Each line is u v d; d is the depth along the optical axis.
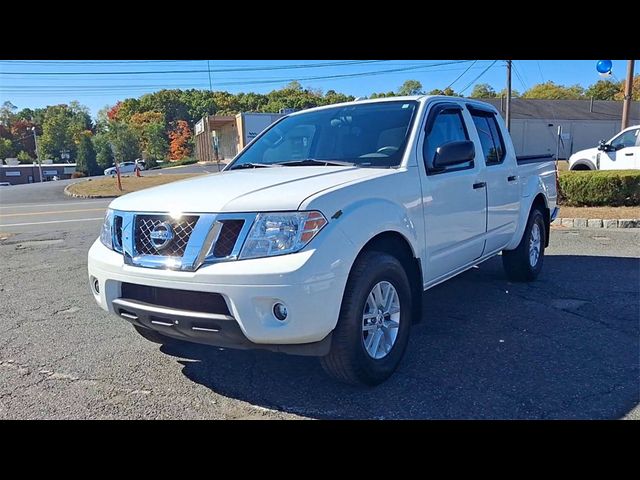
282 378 3.54
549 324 4.44
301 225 2.84
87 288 6.23
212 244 2.86
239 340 2.87
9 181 80.12
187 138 86.12
